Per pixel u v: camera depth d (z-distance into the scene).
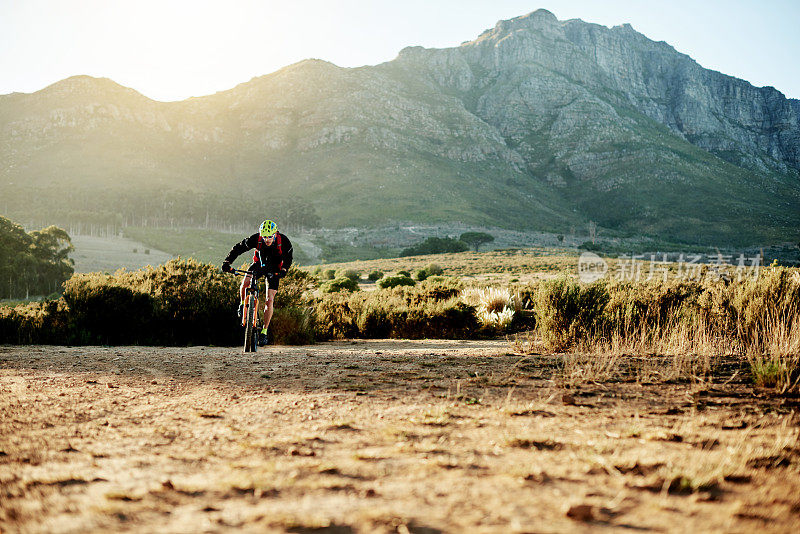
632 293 9.11
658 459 2.50
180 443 3.03
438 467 2.41
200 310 11.62
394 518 1.78
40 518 1.83
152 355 7.91
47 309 11.54
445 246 180.00
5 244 82.50
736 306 7.64
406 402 4.12
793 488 2.13
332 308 15.66
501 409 3.76
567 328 8.27
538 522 1.75
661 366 5.67
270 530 1.70
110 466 2.55
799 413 3.65
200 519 1.81
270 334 12.02
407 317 15.74
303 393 4.62
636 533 1.66
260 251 7.20
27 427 3.38
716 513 1.84
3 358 7.31
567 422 3.39
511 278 70.31
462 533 1.66
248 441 3.04
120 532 1.70
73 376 5.66
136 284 12.32
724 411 3.73
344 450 2.80
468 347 10.57
